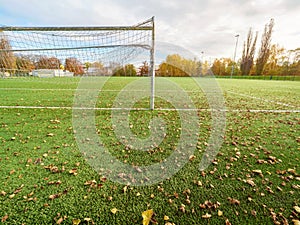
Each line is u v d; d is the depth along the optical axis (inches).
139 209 54.4
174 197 59.6
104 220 50.3
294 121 153.9
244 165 80.4
